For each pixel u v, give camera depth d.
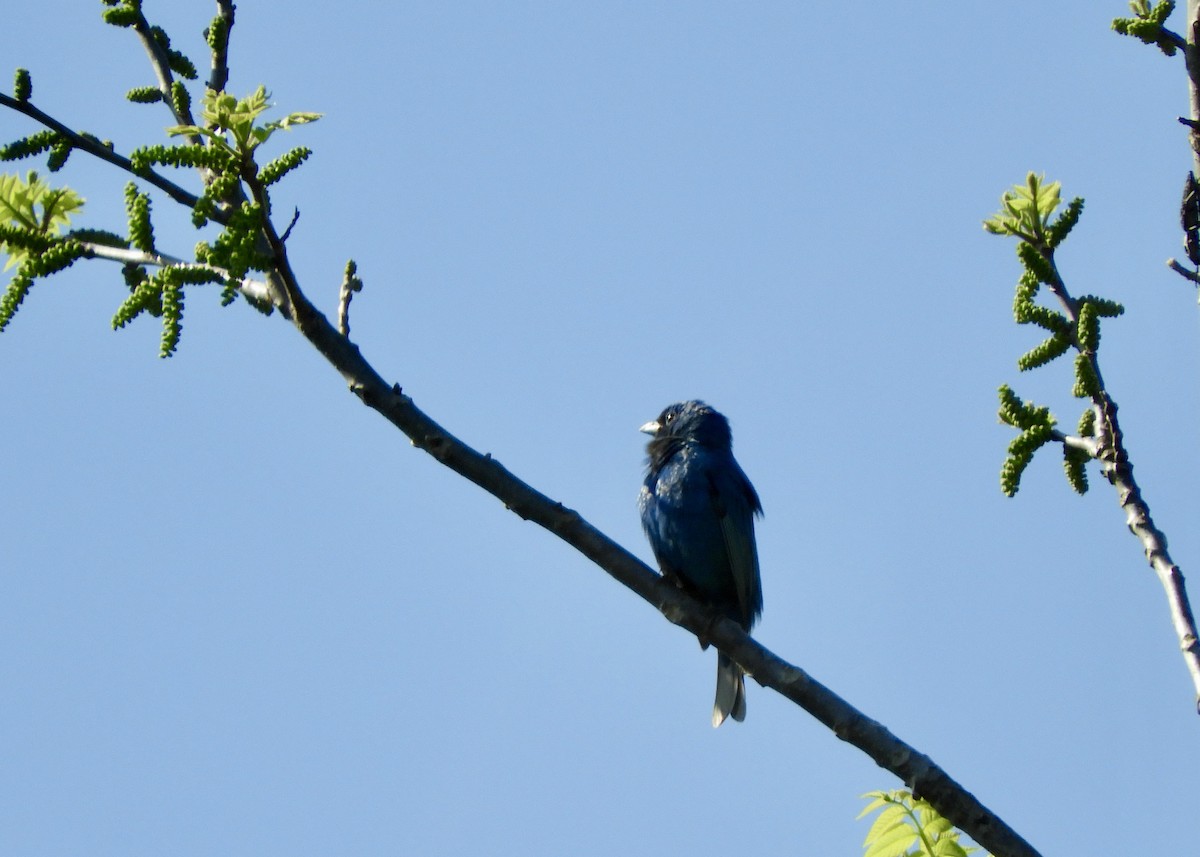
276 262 9.81
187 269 9.45
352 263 10.59
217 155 9.59
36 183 12.30
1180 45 10.43
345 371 10.39
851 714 10.20
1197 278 9.70
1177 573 9.58
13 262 11.84
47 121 10.74
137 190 10.09
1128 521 10.05
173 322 9.23
